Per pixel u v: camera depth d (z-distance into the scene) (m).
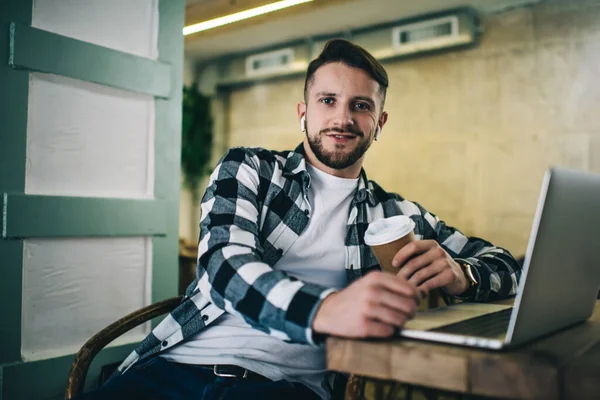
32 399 1.45
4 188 1.42
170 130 1.89
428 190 4.01
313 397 1.09
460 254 1.38
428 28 3.91
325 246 1.25
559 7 3.42
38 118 1.51
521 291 0.65
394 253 0.95
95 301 1.65
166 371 1.09
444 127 3.92
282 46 4.77
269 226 1.21
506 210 3.67
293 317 0.77
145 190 1.83
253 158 1.24
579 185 0.72
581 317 0.89
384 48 4.14
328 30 4.41
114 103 1.72
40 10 1.50
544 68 3.50
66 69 1.55
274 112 4.90
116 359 1.67
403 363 0.67
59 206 1.52
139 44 1.80
